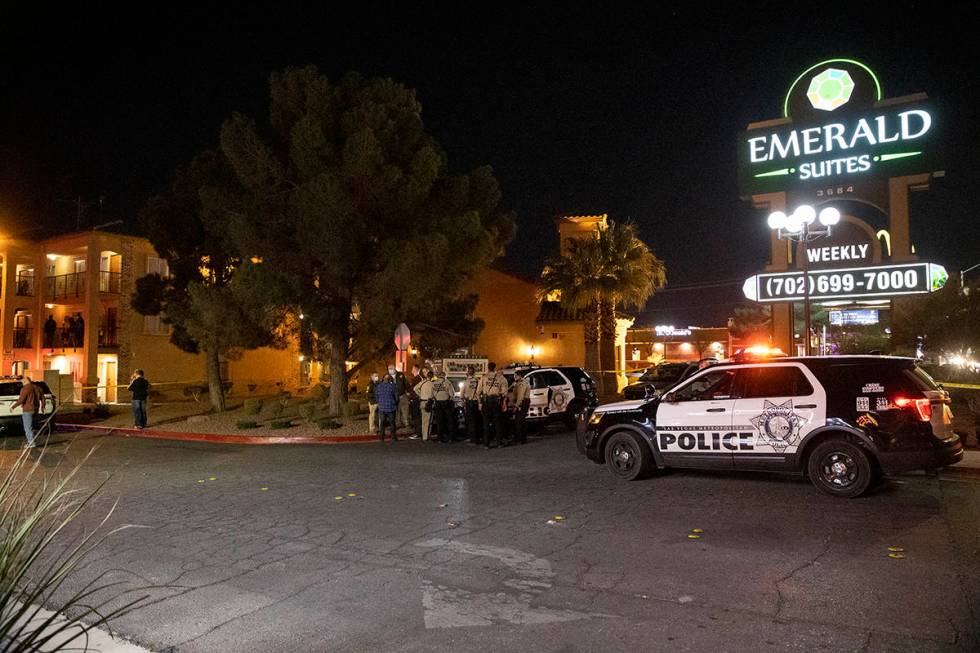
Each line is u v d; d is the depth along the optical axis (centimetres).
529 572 614
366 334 2098
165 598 567
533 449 1495
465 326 2344
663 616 500
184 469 1291
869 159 2000
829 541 680
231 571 642
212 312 2011
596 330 3047
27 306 3694
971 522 739
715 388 1000
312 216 1886
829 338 2759
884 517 772
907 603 509
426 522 816
